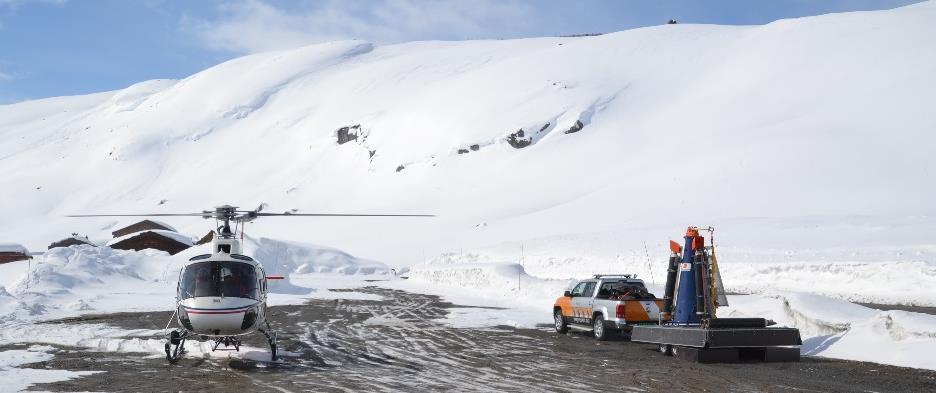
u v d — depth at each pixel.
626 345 16.80
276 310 27.52
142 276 43.25
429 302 31.89
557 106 160.75
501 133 157.25
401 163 163.88
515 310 26.95
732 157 101.62
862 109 109.94
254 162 194.88
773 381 11.59
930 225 48.12
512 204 126.50
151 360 14.23
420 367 13.43
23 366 13.38
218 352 15.31
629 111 155.25
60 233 162.00
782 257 38.84
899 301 26.06
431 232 118.00
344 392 10.98
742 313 18.23
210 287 13.78
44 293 31.77
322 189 170.62
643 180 107.12
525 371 12.94
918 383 11.15
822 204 79.06
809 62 143.88
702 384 11.44
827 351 14.68
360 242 121.00
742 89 145.75
